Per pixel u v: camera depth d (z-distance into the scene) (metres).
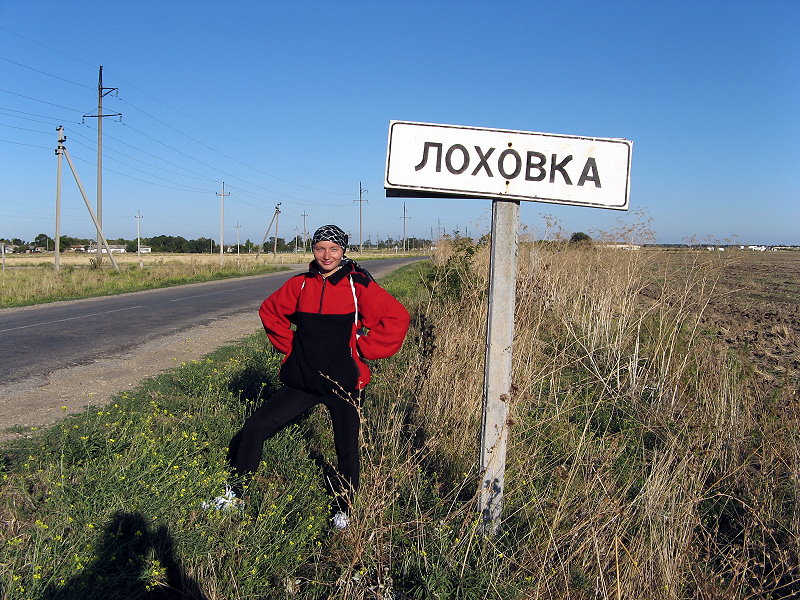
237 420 5.27
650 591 3.14
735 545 3.84
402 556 3.37
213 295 22.12
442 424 4.85
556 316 8.13
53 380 7.60
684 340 7.25
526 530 3.65
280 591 3.21
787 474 4.46
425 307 8.46
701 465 4.38
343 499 3.74
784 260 42.38
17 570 2.87
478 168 3.42
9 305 18.25
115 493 3.47
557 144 3.42
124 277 29.45
